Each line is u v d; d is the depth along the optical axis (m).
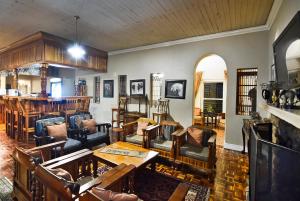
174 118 4.94
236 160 3.51
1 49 5.66
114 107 6.18
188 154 2.89
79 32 4.27
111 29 4.07
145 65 5.45
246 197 2.26
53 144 2.58
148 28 3.99
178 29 4.04
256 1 2.81
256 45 3.85
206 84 8.10
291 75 1.65
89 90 6.86
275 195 1.11
